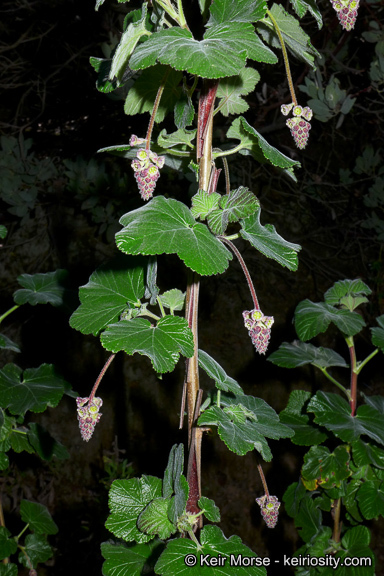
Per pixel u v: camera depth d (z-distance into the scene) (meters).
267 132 3.71
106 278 1.28
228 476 4.51
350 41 3.48
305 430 1.97
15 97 4.10
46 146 4.17
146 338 1.00
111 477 3.88
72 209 4.80
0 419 1.90
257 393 4.74
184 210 1.01
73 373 4.72
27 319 4.62
